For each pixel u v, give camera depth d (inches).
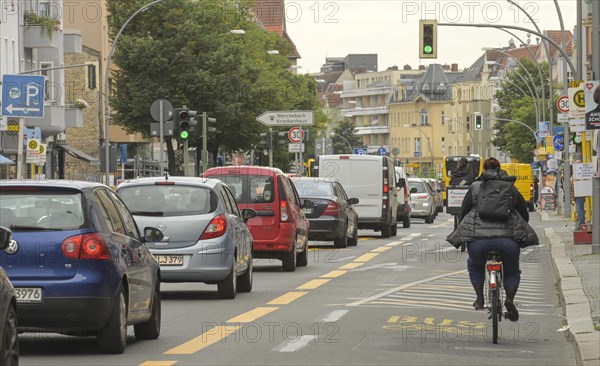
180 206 1384.1
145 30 4906.5
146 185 1396.4
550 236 2743.6
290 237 1801.2
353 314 1195.3
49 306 892.6
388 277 1694.1
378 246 2556.6
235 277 1391.5
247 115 5083.7
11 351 697.0
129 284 937.5
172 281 1378.0
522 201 1039.6
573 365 869.2
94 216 917.8
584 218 2518.5
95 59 5910.4
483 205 1029.8
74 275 899.4
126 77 4894.2
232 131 5064.0
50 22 4520.2
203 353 918.4
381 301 1334.9
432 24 2706.7
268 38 6038.4
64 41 5098.4
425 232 3361.2
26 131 3398.1
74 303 893.2
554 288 1539.1
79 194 920.9
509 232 1025.5
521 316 1200.2
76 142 5925.2
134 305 952.3
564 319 1173.7
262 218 1797.5
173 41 4857.3
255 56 5841.5
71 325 901.2
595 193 2012.8
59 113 4552.2
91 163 5876.0
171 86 4886.8
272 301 1346.0
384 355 904.9
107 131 3299.7
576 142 2819.9
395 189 3112.7
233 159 6318.9
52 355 908.6
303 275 1740.9
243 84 5019.7
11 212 911.7
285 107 5841.5
